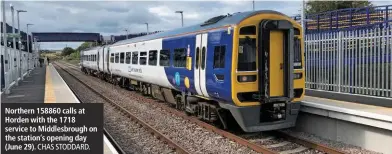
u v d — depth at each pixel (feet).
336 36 42.27
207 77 33.60
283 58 30.66
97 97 63.16
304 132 33.63
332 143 29.45
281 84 30.76
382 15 50.39
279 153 25.64
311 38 46.37
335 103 33.91
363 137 27.78
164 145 30.12
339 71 41.86
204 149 28.55
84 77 120.16
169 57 44.21
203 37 34.73
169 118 41.55
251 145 28.30
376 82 38.04
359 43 39.11
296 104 31.58
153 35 53.31
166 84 47.03
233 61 29.37
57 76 120.67
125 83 75.87
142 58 56.90
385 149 26.09
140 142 31.50
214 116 35.06
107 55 88.07
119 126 38.29
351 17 48.91
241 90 29.60
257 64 30.12
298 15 56.80
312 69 46.52
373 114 25.94
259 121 30.76
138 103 54.54
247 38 29.76
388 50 35.88
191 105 39.70
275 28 29.60
